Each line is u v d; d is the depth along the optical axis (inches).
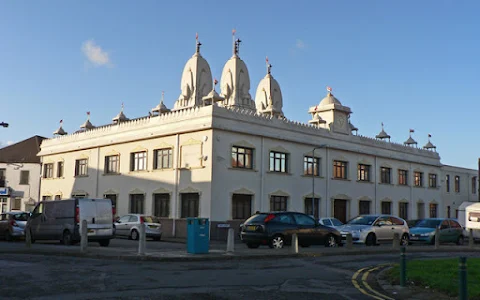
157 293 385.7
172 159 1363.2
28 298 364.2
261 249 799.1
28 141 2146.9
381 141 1775.3
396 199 1813.5
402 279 448.5
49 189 1818.4
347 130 1658.5
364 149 1690.5
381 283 477.1
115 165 1552.7
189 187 1296.8
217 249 816.9
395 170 1828.2
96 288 405.4
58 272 496.1
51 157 1830.7
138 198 1460.4
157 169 1396.4
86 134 1670.8
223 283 443.5
